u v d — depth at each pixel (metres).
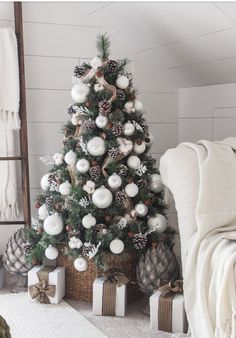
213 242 2.12
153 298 2.36
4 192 3.09
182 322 2.31
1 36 2.93
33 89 3.15
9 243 2.88
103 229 2.54
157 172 2.81
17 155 3.17
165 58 3.19
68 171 2.70
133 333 2.32
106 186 2.59
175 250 3.41
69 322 2.43
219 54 2.79
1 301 2.72
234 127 3.04
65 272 2.79
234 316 1.89
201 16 2.50
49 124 3.20
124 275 2.57
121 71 2.66
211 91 3.20
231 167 2.32
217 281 1.99
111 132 2.55
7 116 2.97
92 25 3.21
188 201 2.31
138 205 2.60
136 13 2.81
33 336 2.27
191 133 3.39
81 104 2.62
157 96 3.41
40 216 2.73
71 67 3.21
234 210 2.26
